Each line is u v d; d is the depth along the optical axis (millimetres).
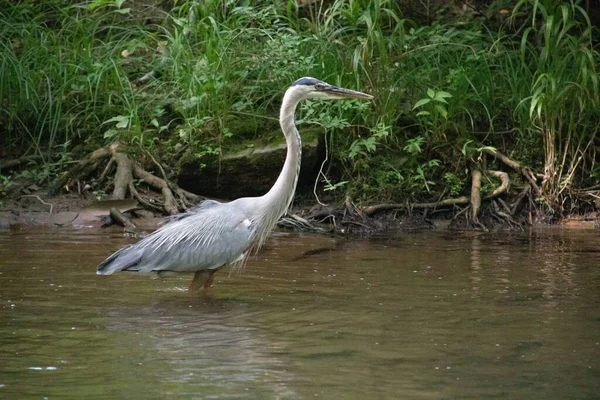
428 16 19719
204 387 7176
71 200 16000
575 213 16359
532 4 18766
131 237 13977
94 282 11000
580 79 16438
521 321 9242
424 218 15977
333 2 19516
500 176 16422
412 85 17109
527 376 7504
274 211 11227
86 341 8445
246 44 17656
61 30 18219
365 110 16625
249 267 12039
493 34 18797
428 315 9469
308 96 11289
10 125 17094
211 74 16766
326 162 16719
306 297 10312
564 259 12641
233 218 10875
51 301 9992
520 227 15727
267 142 16281
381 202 16156
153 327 8977
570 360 7945
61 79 17375
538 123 16781
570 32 18844
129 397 6945
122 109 17344
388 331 8852
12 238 13695
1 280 10922
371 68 16641
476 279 11250
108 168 16375
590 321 9258
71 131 17172
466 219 15953
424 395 7023
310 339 8555
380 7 17250
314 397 6957
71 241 13539
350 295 10391
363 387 7188
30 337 8562
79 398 6914
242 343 8398
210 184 16250
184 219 10930
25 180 16500
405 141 17016
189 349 8211
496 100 17406
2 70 17031
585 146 16953
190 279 11445
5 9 18797
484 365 7781
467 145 16672
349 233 15070
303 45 17406
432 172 16672
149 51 18750
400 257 12758
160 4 20156
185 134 16391
